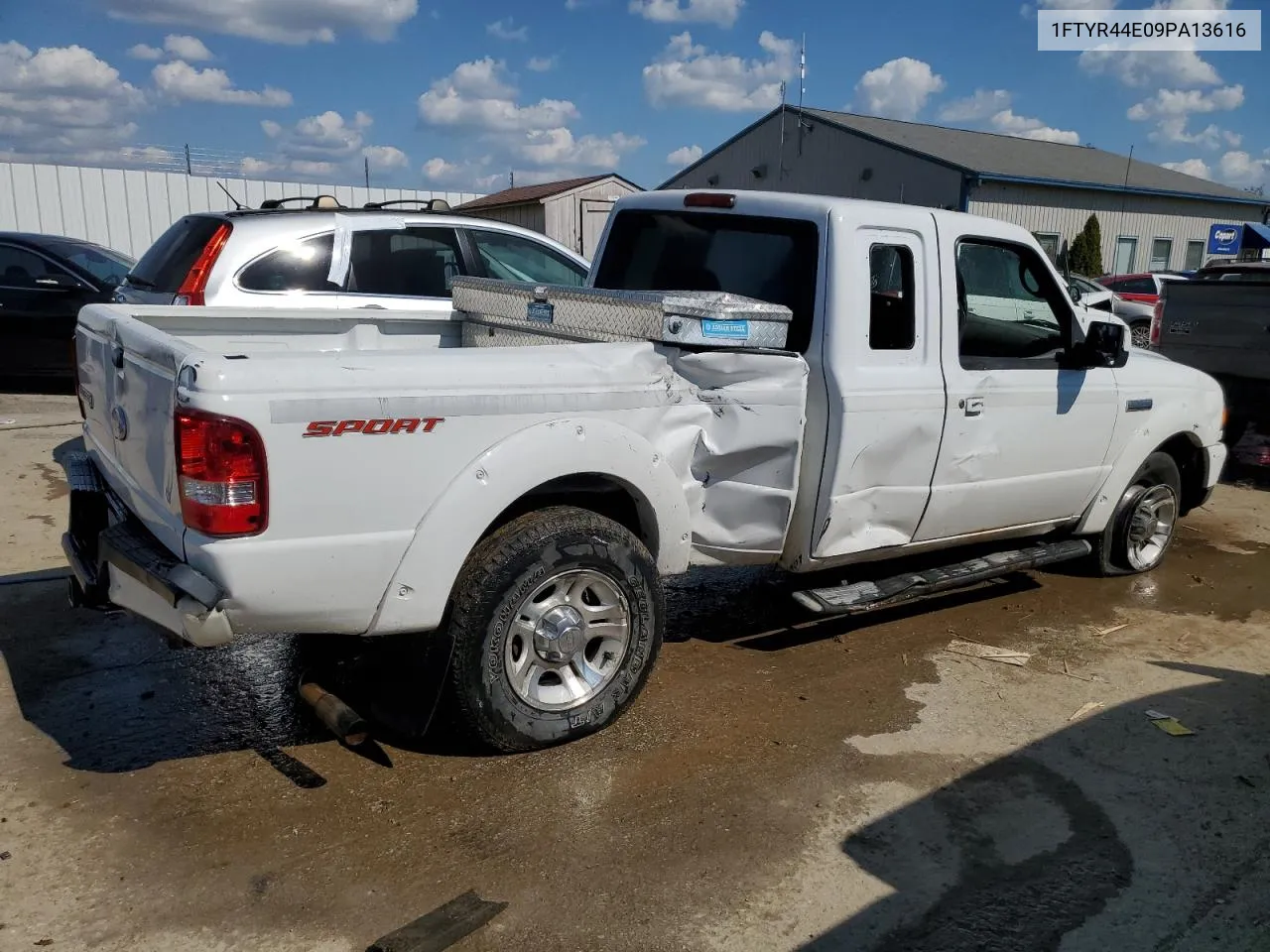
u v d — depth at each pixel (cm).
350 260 681
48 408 1002
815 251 416
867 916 289
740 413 389
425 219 723
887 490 441
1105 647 503
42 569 543
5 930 269
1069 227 2919
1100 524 573
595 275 516
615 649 373
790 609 535
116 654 446
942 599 563
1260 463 898
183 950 265
